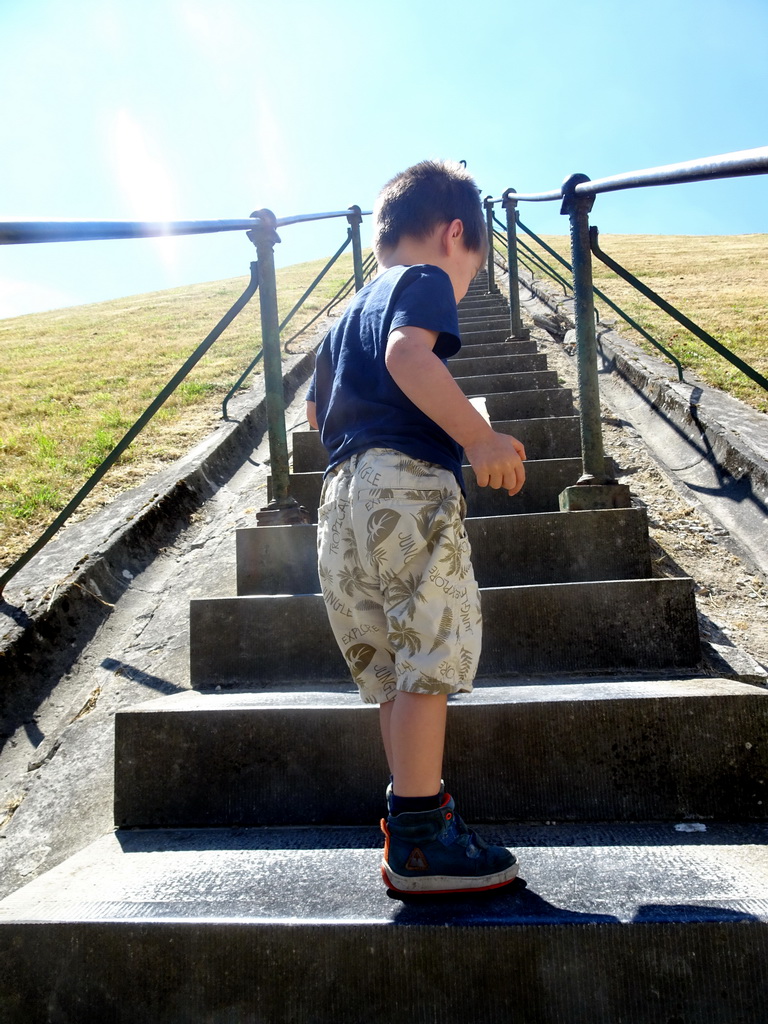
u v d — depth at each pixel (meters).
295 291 11.55
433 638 1.36
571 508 2.69
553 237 17.67
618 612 2.19
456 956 1.24
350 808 1.78
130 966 1.29
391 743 1.36
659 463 3.98
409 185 1.72
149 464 4.19
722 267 10.42
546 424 3.48
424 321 1.42
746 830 1.63
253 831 1.74
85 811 2.00
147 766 1.84
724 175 1.79
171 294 14.52
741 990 1.19
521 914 1.26
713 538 3.21
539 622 2.20
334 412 1.58
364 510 1.43
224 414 5.00
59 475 4.04
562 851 1.51
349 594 1.48
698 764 1.72
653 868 1.41
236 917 1.29
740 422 3.91
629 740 1.73
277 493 2.88
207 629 2.33
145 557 3.35
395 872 1.31
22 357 7.92
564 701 1.75
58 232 1.75
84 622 2.87
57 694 2.58
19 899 1.41
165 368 6.68
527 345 5.40
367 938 1.26
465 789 1.74
